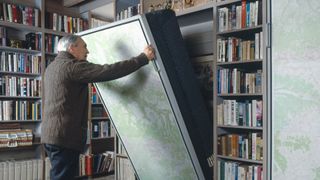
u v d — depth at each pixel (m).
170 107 2.42
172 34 2.41
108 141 5.79
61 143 2.30
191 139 2.51
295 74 2.20
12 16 4.57
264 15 2.38
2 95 4.47
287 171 2.25
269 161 2.35
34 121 4.85
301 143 2.18
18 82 4.64
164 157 2.78
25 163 4.60
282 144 2.27
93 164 5.27
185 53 2.52
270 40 2.33
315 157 2.11
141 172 3.18
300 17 2.17
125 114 2.82
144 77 2.41
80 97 2.38
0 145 4.35
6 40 4.54
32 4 5.02
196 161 2.57
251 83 2.71
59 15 5.12
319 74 2.09
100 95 2.89
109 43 2.48
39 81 4.83
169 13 2.41
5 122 4.59
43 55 4.86
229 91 2.82
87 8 5.39
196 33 3.23
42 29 4.86
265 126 2.39
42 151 4.81
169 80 2.35
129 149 3.09
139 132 2.82
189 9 3.06
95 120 5.49
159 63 2.29
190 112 2.53
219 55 2.87
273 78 2.32
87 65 2.27
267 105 2.37
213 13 2.90
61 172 2.34
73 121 2.34
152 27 2.24
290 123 2.23
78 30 5.31
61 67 2.31
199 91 2.65
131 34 2.30
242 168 2.69
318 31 2.09
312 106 2.12
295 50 2.20
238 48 2.77
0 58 4.48
